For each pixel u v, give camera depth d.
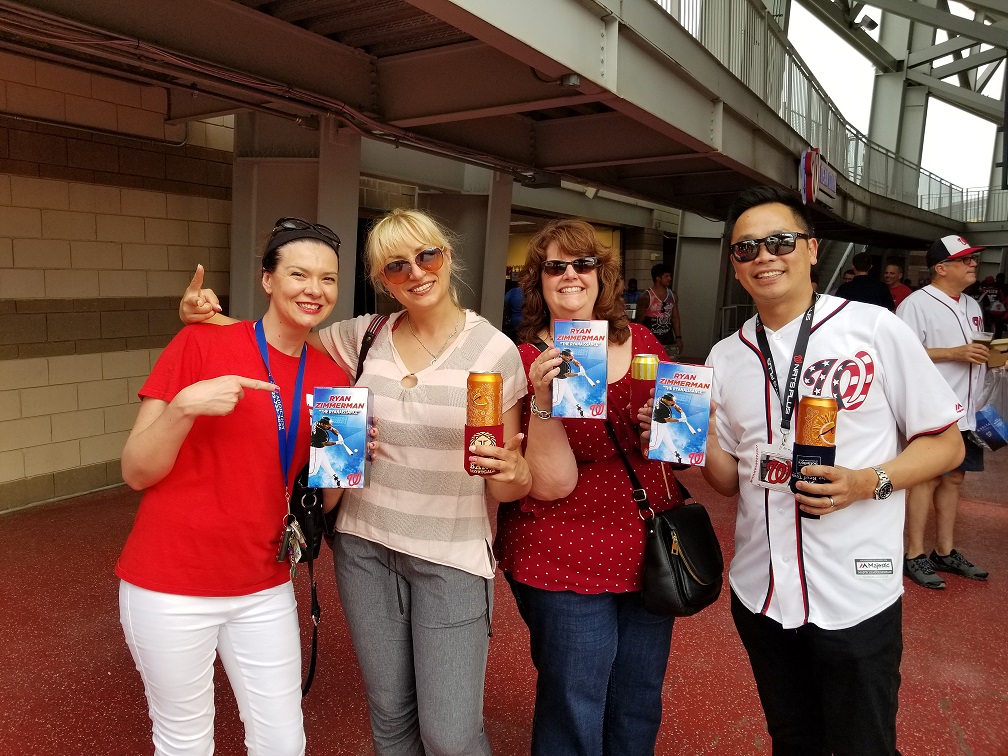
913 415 1.44
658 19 4.25
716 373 1.68
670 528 1.62
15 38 3.76
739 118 6.00
